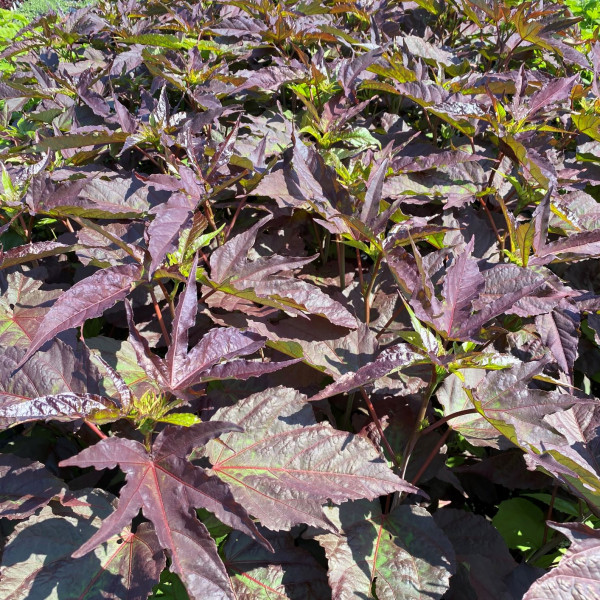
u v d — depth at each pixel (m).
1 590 0.33
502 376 0.38
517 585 0.41
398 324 0.51
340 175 0.55
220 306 0.50
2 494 0.36
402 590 0.38
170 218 0.42
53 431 0.50
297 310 0.44
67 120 0.64
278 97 0.75
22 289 0.49
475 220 0.58
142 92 0.62
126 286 0.39
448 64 0.75
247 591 0.39
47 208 0.48
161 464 0.32
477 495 0.52
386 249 0.45
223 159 0.49
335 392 0.37
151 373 0.34
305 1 0.78
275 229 0.60
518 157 0.53
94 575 0.35
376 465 0.39
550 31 0.68
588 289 0.61
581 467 0.34
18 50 0.80
